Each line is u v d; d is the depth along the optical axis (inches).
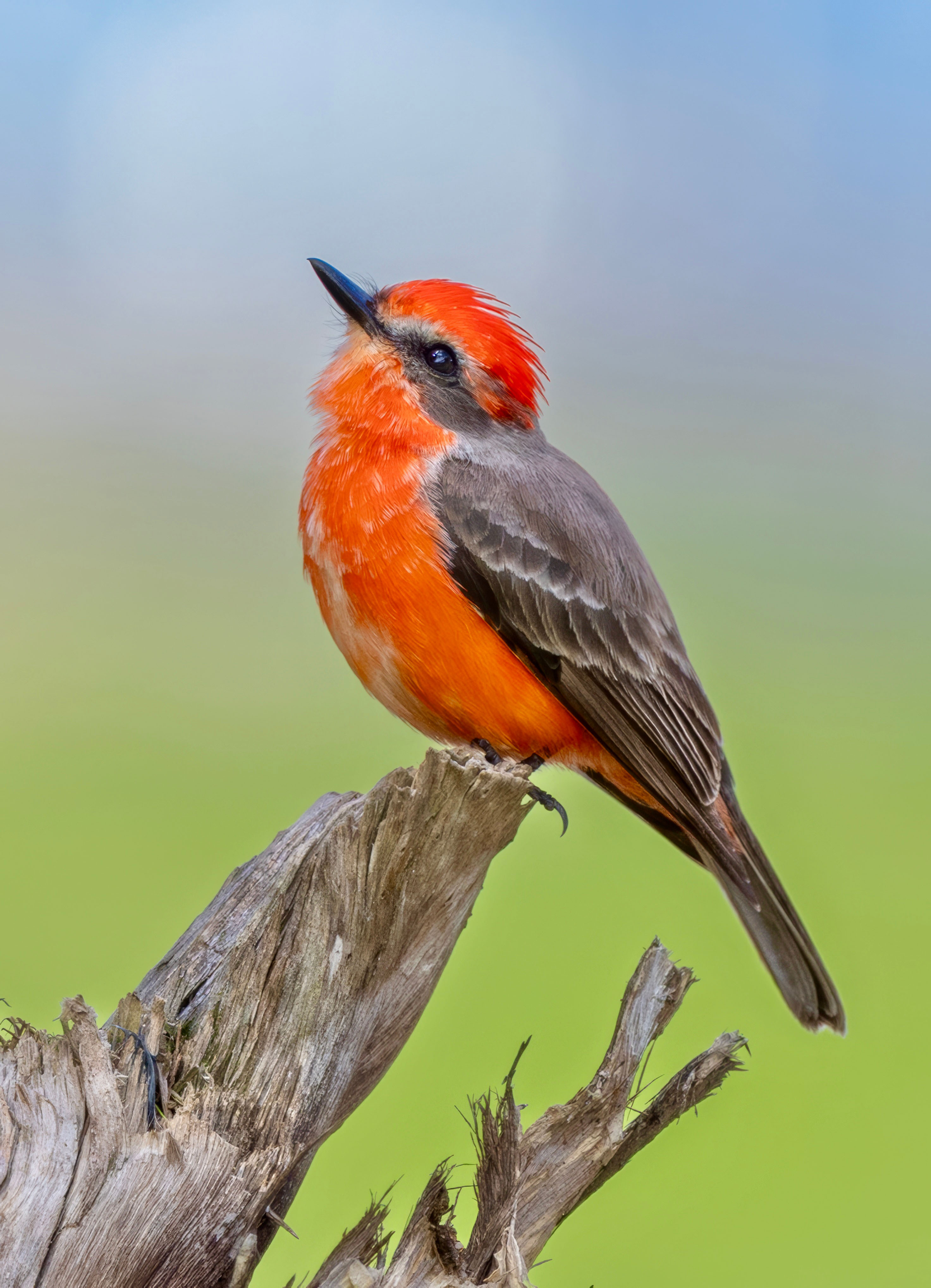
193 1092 195.8
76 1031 185.0
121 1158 180.9
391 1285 191.8
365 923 214.8
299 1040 209.0
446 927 225.3
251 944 211.9
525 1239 209.3
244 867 231.6
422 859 216.7
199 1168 185.0
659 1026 225.5
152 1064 190.7
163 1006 199.2
